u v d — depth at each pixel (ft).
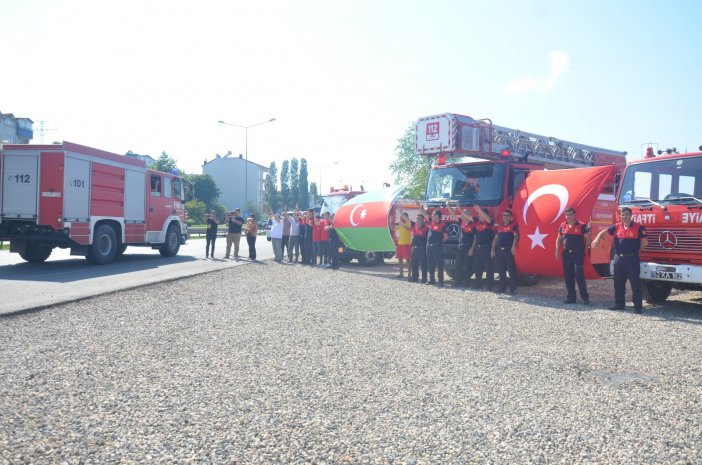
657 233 29.91
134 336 21.62
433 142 42.45
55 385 15.33
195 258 63.16
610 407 14.15
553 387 15.79
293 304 30.19
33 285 36.14
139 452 11.14
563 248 32.65
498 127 43.45
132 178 56.54
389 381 16.21
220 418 13.08
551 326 24.98
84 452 11.08
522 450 11.49
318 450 11.41
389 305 30.55
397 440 11.95
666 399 14.84
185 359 18.37
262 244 103.40
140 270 47.24
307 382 16.02
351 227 50.47
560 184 34.99
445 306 30.55
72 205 47.78
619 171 35.09
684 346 21.11
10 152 47.11
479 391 15.35
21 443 11.40
